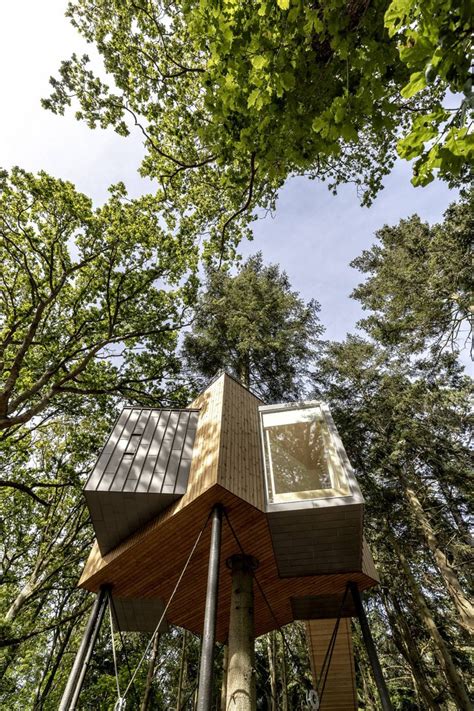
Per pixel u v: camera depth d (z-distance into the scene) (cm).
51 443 1605
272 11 369
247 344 1399
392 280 1619
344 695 924
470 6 202
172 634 1742
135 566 679
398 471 1355
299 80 397
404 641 1216
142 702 1349
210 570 514
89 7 1048
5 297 1332
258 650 1850
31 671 1320
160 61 1061
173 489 627
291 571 715
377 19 343
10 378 1038
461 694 992
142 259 1477
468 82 203
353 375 1595
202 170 1179
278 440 827
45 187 1255
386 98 378
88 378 1433
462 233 1231
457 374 1445
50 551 1391
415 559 1320
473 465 1284
